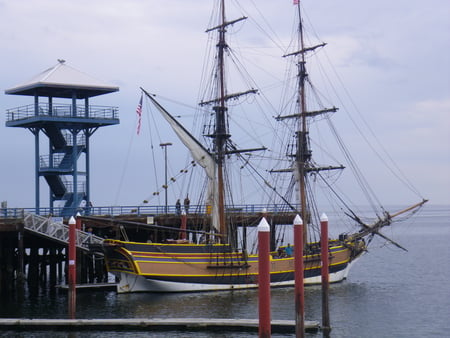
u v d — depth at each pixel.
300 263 39.97
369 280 82.69
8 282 66.94
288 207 89.06
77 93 84.50
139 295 64.88
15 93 84.44
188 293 66.25
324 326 48.47
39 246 73.25
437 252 135.62
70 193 83.00
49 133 82.56
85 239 67.94
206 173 74.19
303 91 81.81
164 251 65.50
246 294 65.75
